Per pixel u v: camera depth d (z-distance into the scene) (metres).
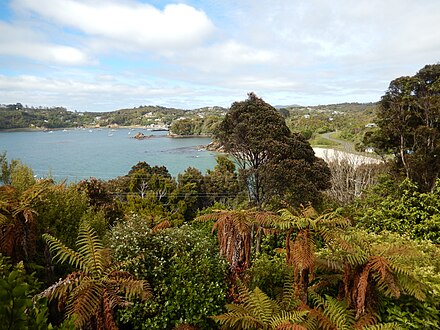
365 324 3.00
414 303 3.16
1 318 1.14
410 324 2.88
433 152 13.91
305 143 11.14
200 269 3.91
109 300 3.01
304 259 3.19
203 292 3.71
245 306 3.50
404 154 15.25
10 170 7.07
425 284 3.13
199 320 3.52
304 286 3.54
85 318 2.81
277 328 2.96
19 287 1.19
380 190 9.95
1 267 2.87
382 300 3.30
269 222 3.70
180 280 3.74
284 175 9.43
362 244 3.51
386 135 15.89
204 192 21.11
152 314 3.60
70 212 5.32
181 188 19.33
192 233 4.70
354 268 3.36
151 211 12.20
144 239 4.22
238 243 4.11
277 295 3.81
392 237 4.58
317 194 9.87
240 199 14.85
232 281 4.03
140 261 3.87
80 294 2.93
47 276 4.25
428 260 3.87
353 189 16.06
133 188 20.42
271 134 10.16
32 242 4.08
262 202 10.16
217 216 4.13
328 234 3.36
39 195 4.52
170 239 4.34
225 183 21.50
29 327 1.23
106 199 8.25
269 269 4.23
